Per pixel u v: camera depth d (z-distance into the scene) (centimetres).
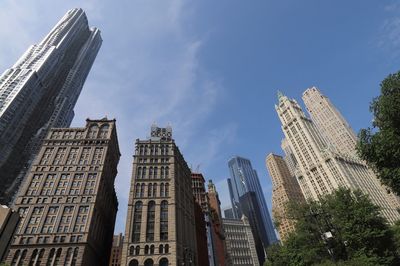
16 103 14900
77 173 9719
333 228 5184
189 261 7881
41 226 8138
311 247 5481
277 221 6456
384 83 3353
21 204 8525
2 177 14000
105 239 10812
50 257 7594
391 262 4444
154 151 10488
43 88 17788
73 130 11244
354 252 4703
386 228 4866
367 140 3603
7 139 14200
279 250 7162
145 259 7375
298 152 19188
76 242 7938
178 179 10112
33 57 18562
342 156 17875
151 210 8550
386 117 3256
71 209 8681
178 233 8269
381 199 16812
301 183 18600
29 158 15650
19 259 7388
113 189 12312
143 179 9381
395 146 3100
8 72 16588
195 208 12112
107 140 11069
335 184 16012
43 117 18300
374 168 3638
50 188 9106
